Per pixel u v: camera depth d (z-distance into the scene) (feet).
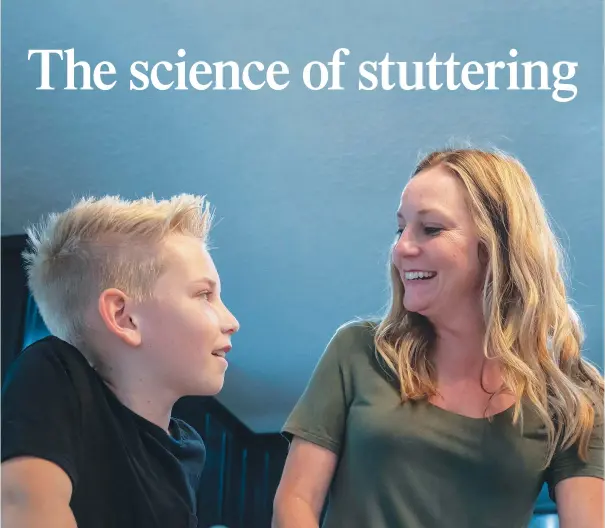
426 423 3.41
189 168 9.52
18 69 8.23
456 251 3.46
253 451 14.87
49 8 7.56
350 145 9.10
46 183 9.69
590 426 3.46
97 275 2.83
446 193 3.53
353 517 3.41
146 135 9.08
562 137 8.73
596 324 11.28
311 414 3.64
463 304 3.54
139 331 2.81
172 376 2.83
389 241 10.39
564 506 3.42
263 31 7.75
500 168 3.65
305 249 10.73
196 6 7.49
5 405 2.55
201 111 8.72
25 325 10.20
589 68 8.01
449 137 8.82
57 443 2.47
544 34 7.67
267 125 8.89
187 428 3.14
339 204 9.93
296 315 11.93
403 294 3.71
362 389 3.59
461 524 3.32
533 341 3.52
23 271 10.18
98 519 2.58
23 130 8.98
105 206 2.95
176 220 2.95
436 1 7.44
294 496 3.49
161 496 2.69
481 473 3.35
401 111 8.59
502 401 3.48
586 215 9.77
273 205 10.02
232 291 11.57
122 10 7.55
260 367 13.17
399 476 3.36
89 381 2.68
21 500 2.38
